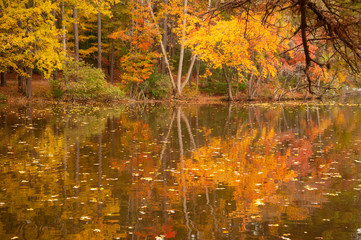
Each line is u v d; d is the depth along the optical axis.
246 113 20.78
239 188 6.41
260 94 34.06
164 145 10.63
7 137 11.56
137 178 7.02
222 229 4.60
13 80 32.25
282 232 4.50
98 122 15.91
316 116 18.88
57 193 6.05
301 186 6.53
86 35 40.00
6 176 7.07
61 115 18.23
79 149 9.85
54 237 4.34
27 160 8.45
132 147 10.24
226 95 35.91
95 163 8.24
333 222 4.85
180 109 23.28
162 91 31.42
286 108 24.19
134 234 4.44
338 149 10.02
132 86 30.69
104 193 6.07
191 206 5.47
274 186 6.54
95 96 27.28
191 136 12.39
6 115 17.52
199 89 36.31
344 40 3.09
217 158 8.91
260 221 4.88
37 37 22.69
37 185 6.49
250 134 12.93
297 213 5.18
